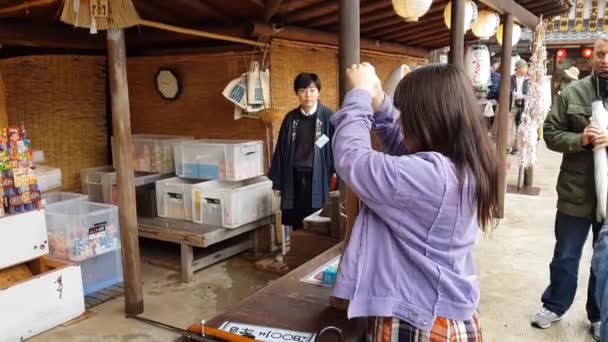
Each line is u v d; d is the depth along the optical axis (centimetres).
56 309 331
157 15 414
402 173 117
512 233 499
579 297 351
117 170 333
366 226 129
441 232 120
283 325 168
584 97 271
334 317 174
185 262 411
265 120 458
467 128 119
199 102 501
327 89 547
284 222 418
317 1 390
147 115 539
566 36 1212
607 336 142
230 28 416
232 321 172
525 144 620
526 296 355
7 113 473
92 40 461
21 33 406
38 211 334
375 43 593
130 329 329
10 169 320
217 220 430
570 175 280
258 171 460
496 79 772
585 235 287
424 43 701
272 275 426
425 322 120
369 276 126
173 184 453
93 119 544
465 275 126
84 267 381
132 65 537
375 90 154
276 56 462
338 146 124
